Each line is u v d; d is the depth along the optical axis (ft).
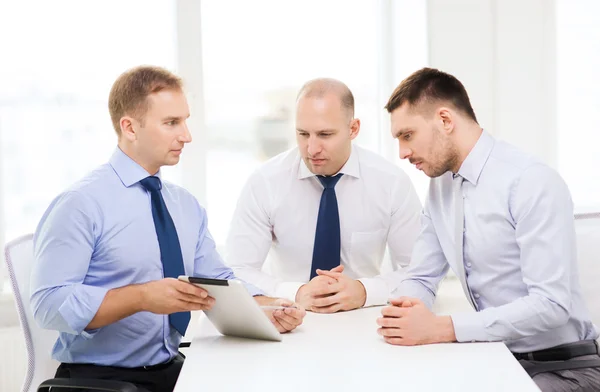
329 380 5.40
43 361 7.26
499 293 6.98
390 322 6.31
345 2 12.10
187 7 11.55
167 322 7.34
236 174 12.17
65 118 11.46
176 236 7.33
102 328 7.04
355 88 12.23
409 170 11.62
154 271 7.25
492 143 6.93
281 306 6.83
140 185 7.27
